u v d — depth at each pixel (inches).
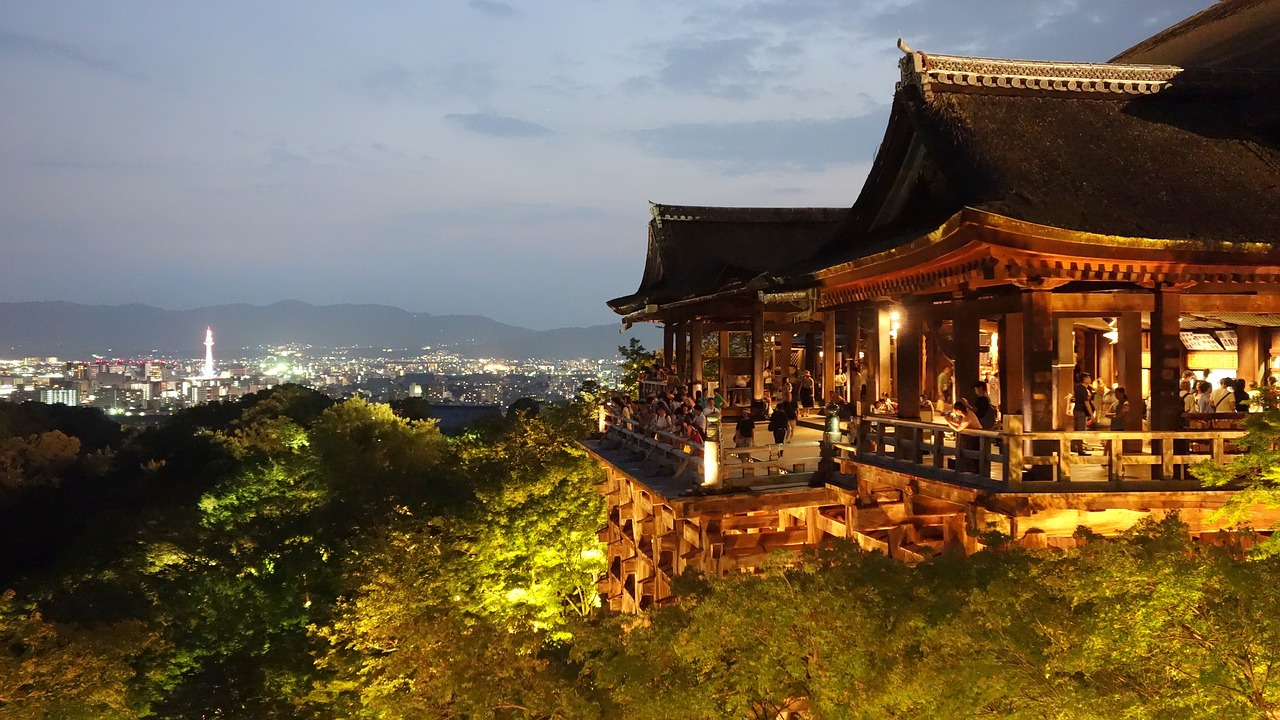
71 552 2314.2
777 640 370.0
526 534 1306.6
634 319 1311.5
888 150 687.1
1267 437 388.5
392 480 2140.7
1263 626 251.3
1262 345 721.0
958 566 374.6
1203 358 796.0
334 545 1664.6
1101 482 464.4
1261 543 329.7
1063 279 495.8
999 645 303.4
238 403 4018.2
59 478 3100.4
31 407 4052.7
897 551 595.8
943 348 625.6
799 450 827.4
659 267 1332.4
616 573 1071.6
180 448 3336.6
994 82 621.3
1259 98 637.3
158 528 2087.8
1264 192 543.8
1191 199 529.0
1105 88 636.1
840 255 721.6
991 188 529.0
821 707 354.6
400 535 1234.0
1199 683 252.7
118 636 1080.8
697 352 1165.7
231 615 1471.5
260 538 1802.4
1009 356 599.5
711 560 643.5
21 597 2000.5
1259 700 250.5
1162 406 529.7
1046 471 497.0
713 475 641.0
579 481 1354.6
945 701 307.9
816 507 676.1
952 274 539.8
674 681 397.7
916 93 626.5
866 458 606.5
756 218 1346.0
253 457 2805.1
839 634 354.9
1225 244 465.4
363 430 2399.1
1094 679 284.7
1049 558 347.3
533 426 1712.6
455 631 689.6
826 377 991.6
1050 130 598.5
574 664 552.1
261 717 1189.1
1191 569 281.3
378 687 838.5
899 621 343.6
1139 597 283.4
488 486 1417.3
